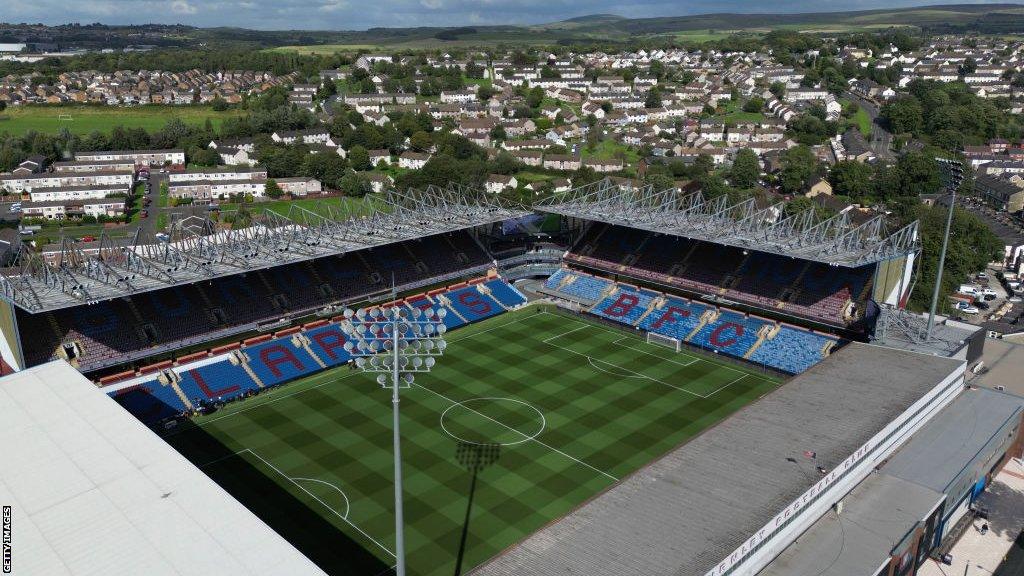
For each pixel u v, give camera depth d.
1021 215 190.50
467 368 103.81
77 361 90.44
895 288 109.81
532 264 142.38
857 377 81.81
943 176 93.62
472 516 68.88
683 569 51.03
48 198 195.75
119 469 52.16
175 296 103.69
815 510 63.06
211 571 42.38
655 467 63.97
